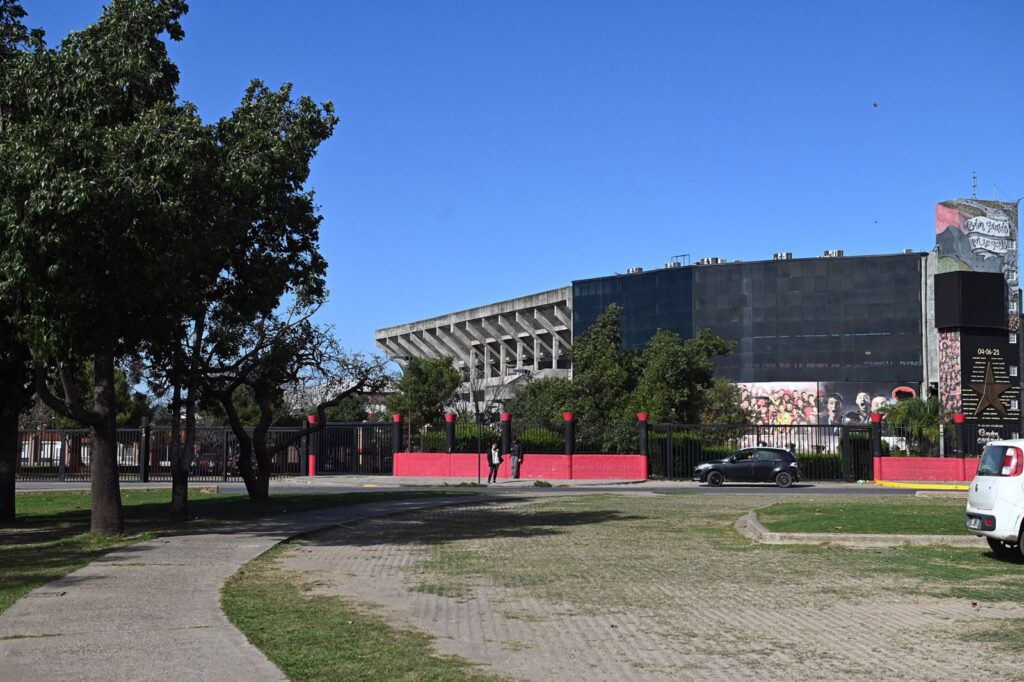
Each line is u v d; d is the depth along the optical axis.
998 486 14.34
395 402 66.81
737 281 81.19
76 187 14.48
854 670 7.91
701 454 46.12
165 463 49.25
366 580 12.77
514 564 14.45
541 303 89.12
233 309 21.19
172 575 12.70
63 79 16.48
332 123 20.91
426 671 7.71
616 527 20.45
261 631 9.21
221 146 18.23
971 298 66.69
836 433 53.25
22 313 16.89
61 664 7.71
